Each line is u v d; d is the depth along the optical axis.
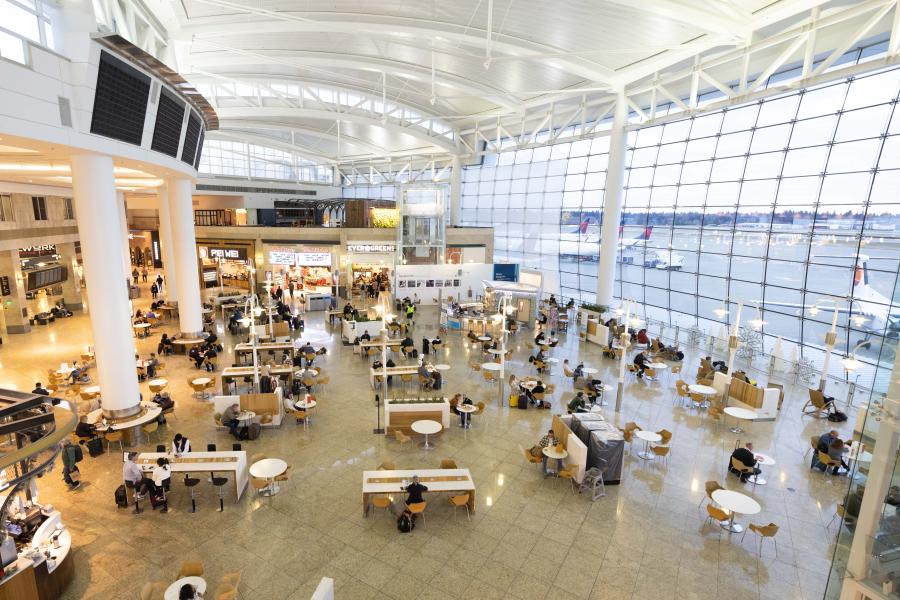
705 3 13.78
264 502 9.23
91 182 10.20
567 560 7.82
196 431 12.17
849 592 5.42
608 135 25.77
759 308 20.66
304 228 31.88
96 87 9.19
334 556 7.80
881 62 12.70
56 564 6.82
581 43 17.69
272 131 39.12
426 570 7.54
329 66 23.28
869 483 5.26
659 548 8.16
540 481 10.17
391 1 15.42
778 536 8.54
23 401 6.85
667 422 13.22
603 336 20.72
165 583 7.16
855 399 15.02
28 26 7.80
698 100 22.92
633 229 26.92
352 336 20.39
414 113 31.17
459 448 11.52
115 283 10.95
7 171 14.37
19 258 21.59
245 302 25.44
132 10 11.81
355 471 10.38
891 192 15.91
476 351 19.80
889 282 22.66
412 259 29.66
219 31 17.27
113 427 11.01
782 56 14.98
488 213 37.69
